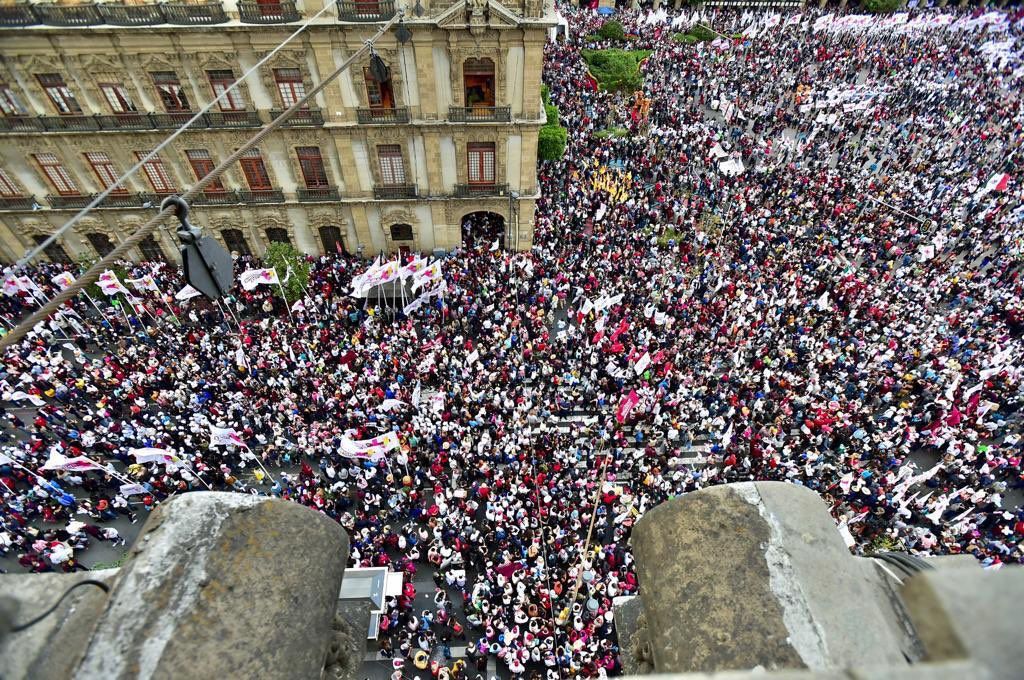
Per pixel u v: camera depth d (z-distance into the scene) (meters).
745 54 82.38
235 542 4.38
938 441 30.25
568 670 21.58
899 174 54.94
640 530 5.23
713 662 4.04
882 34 91.50
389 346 34.78
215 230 42.81
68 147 37.34
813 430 30.61
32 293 39.16
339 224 43.38
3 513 26.09
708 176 54.25
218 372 32.88
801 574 4.39
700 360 34.62
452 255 44.28
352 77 36.34
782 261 42.88
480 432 30.67
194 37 33.97
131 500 27.70
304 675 4.00
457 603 25.00
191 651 3.81
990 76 78.00
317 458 30.14
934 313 39.25
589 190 51.03
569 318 38.84
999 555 25.84
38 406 30.77
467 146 40.00
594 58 72.81
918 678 2.15
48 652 3.74
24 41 33.00
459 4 33.41
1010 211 49.06
